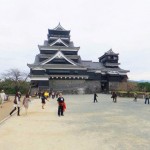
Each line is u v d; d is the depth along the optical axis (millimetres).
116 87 78375
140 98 49656
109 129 13375
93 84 77125
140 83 73438
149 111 23562
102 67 83375
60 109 19969
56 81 72250
